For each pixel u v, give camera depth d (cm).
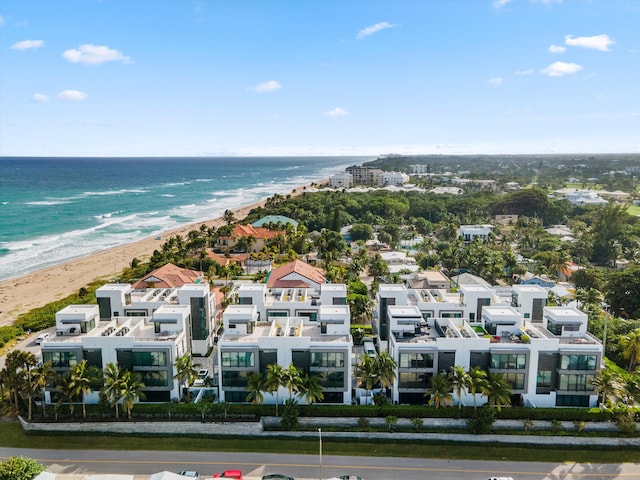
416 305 9044
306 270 11862
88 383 7319
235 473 6047
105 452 6625
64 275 16350
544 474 6191
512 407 7231
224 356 7462
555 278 15112
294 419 7019
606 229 19175
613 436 6856
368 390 7606
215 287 12750
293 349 7444
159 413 7262
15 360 7094
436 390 7031
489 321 7925
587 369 7325
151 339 7794
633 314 11162
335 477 6088
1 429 7144
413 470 6269
